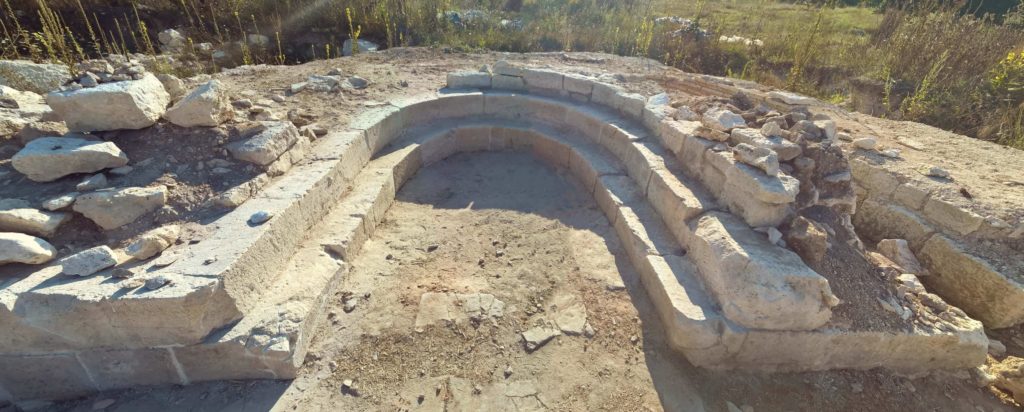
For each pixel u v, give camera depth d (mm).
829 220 3250
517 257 3857
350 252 3508
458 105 5773
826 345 2756
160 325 2408
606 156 4953
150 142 3480
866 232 4227
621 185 4383
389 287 3398
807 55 8336
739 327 2723
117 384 2654
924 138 4969
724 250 2895
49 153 2984
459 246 3982
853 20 11812
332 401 2586
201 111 3525
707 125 3996
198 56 7965
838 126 5172
